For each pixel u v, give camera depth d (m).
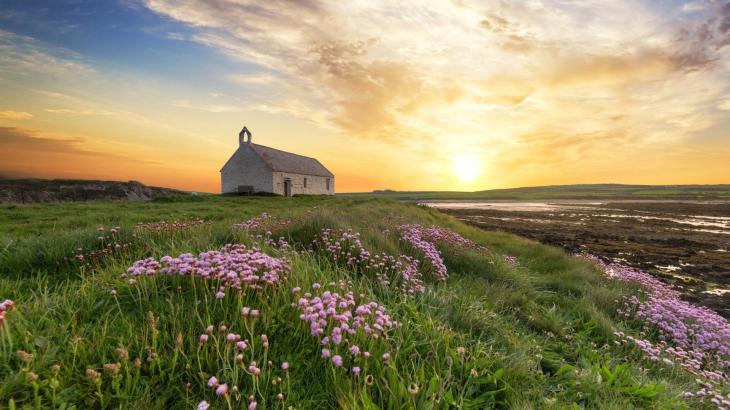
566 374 3.97
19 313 3.06
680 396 3.84
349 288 4.86
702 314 7.22
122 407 2.42
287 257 5.69
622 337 5.76
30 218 17.52
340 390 2.75
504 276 8.65
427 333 3.93
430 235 10.62
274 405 2.63
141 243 6.34
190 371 2.79
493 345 4.38
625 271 12.42
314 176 60.41
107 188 50.56
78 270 5.45
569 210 60.59
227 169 50.72
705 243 23.88
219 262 4.03
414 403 2.65
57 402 2.34
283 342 3.30
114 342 3.03
